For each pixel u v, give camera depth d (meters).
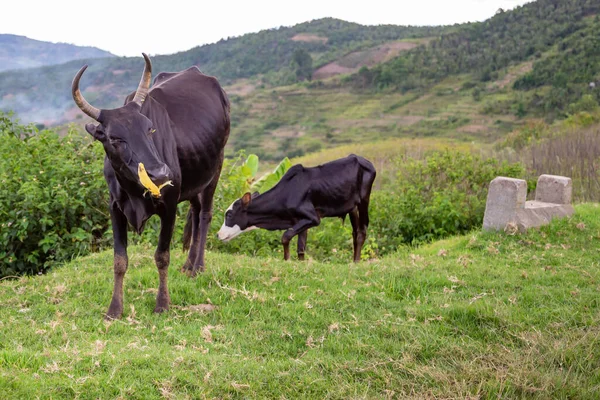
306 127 62.03
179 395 4.21
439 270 7.34
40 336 5.17
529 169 15.02
